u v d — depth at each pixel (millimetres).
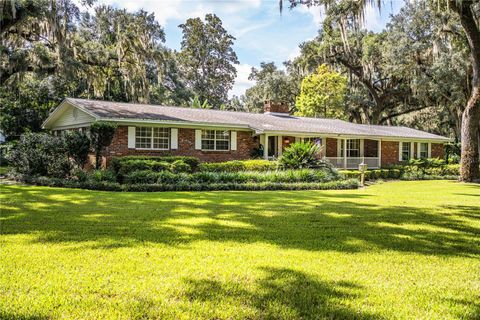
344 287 3684
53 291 3406
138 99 29172
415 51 26781
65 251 4746
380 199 11062
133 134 17047
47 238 5418
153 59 28031
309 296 3416
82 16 29875
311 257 4684
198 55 46938
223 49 47594
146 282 3680
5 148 23188
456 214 8188
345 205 9555
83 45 26094
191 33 46406
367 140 26344
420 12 25859
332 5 14977
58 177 15125
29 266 4117
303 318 2984
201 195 11430
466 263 4570
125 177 13742
